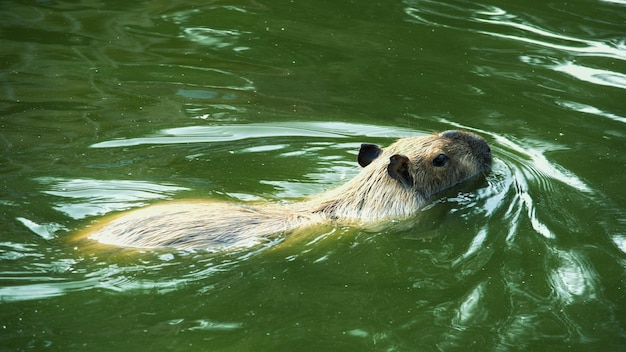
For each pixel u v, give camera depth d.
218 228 16.75
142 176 19.52
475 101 24.05
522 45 27.77
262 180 19.80
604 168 20.45
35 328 13.60
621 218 18.11
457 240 17.33
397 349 13.34
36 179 19.03
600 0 31.92
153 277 15.28
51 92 23.84
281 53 27.16
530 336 13.87
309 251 16.66
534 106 23.80
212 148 21.22
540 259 16.41
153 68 25.78
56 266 15.49
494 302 14.82
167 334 13.57
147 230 16.48
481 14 30.56
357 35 28.59
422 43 27.98
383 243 17.20
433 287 15.30
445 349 13.41
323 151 21.38
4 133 21.25
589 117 23.11
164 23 29.34
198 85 24.75
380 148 19.80
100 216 17.62
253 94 24.28
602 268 16.11
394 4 31.50
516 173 20.19
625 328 14.17
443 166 19.70
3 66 25.30
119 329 13.66
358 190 18.81
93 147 20.83
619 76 25.42
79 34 28.09
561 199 18.97
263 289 15.04
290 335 13.63
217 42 27.86
